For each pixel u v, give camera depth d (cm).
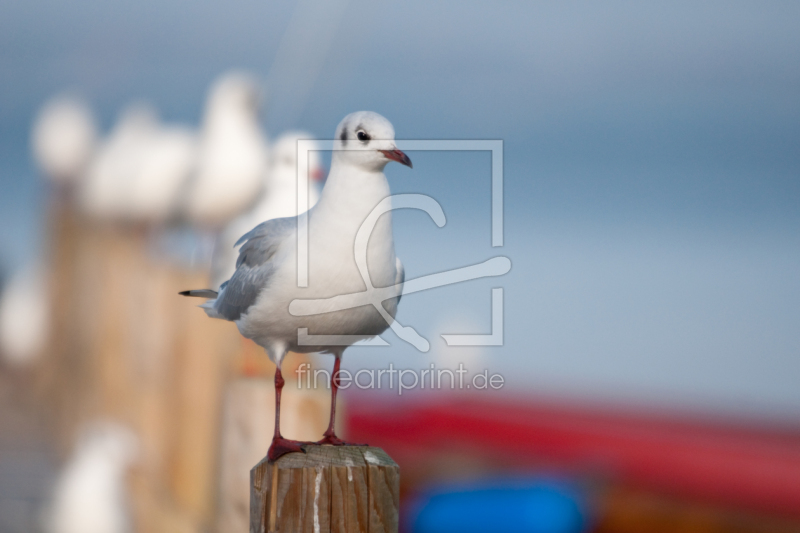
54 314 2428
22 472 1616
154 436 1515
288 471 588
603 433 1795
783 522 1380
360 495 591
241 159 1530
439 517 1371
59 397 2238
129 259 1827
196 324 1336
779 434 1839
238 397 1127
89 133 2870
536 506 1384
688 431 1841
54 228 2531
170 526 1338
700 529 1426
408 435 1728
